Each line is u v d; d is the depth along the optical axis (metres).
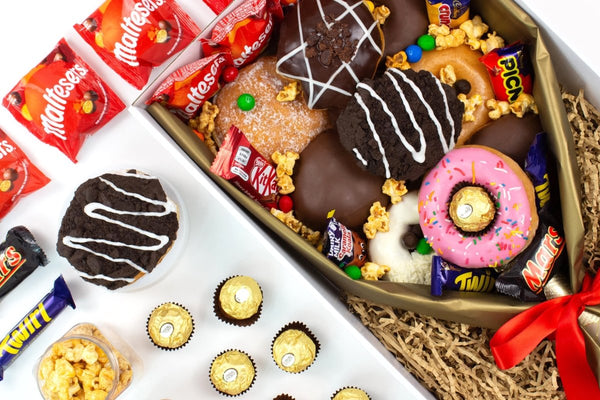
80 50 0.74
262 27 0.67
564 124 0.65
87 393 0.70
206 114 0.71
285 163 0.70
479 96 0.69
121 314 0.75
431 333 0.70
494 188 0.65
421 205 0.67
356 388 0.73
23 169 0.73
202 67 0.66
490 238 0.65
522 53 0.67
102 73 0.75
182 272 0.75
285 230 0.67
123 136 0.75
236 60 0.70
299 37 0.67
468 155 0.66
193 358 0.76
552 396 0.70
